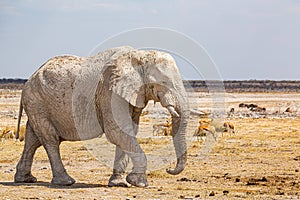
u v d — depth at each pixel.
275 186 23.30
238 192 21.59
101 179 24.58
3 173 26.62
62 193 20.27
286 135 49.94
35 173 26.56
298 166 30.09
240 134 50.38
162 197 19.81
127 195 19.95
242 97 149.50
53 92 21.92
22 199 19.20
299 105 112.62
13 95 134.00
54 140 22.33
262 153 36.03
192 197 20.00
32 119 22.39
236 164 30.70
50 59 22.69
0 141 43.47
